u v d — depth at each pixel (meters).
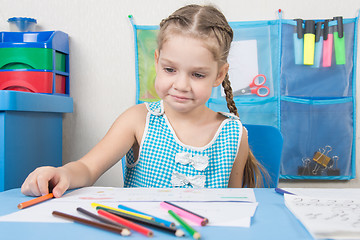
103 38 1.71
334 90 1.60
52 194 0.53
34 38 1.57
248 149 0.98
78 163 0.73
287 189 0.60
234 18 1.64
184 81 0.71
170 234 0.36
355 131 1.62
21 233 0.36
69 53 1.72
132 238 0.35
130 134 0.92
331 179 1.63
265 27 1.60
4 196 0.56
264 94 1.61
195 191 0.59
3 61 1.49
